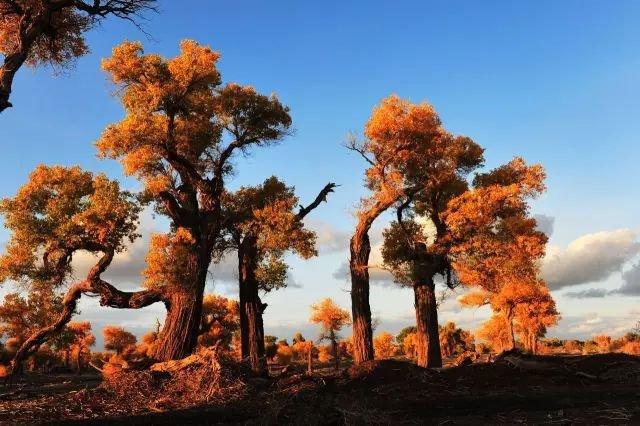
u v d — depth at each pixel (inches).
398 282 1028.5
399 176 1023.0
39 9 427.8
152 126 814.5
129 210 799.1
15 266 795.4
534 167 1070.4
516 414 428.8
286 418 426.3
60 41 515.2
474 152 1171.3
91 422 434.9
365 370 625.3
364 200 1046.4
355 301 1030.4
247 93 953.5
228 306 1476.4
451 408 459.2
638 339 1878.7
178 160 863.7
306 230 927.0
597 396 497.0
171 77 853.8
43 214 815.1
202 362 593.6
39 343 867.4
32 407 506.0
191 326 818.8
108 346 2284.7
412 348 2160.4
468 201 1040.8
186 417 454.9
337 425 402.0
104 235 804.0
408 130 995.3
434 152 1067.9
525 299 1636.3
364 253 1055.0
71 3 424.8
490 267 1061.8
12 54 392.5
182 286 813.2
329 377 631.8
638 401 468.4
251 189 993.5
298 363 2006.6
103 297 824.9
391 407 463.2
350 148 1035.9
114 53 841.5
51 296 846.5
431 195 1140.5
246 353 959.6
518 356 662.5
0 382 1124.5
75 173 828.0
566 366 633.6
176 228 923.4
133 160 795.4
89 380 1234.6
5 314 1080.2
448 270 1157.7
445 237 1072.8
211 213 929.5
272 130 978.1
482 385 565.3
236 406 503.8
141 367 748.6
